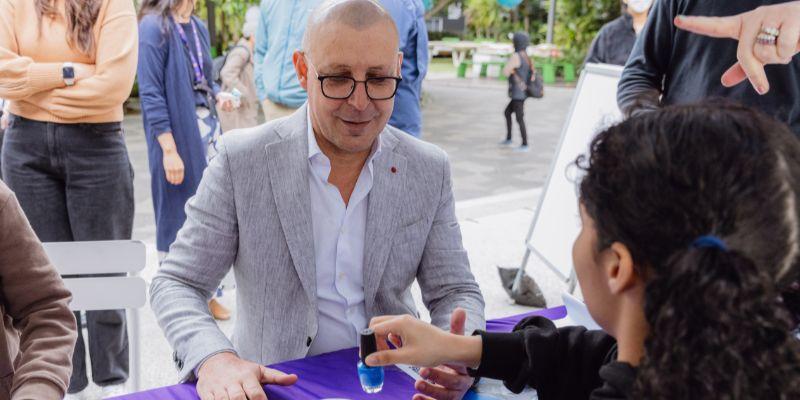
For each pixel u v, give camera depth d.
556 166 3.76
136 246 1.88
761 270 0.69
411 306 1.88
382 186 1.73
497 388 1.45
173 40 3.23
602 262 0.79
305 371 1.50
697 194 0.70
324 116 1.58
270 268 1.70
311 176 1.71
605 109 3.36
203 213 1.72
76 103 2.60
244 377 1.41
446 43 20.45
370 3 1.56
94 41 2.63
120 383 2.89
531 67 8.92
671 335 0.68
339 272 1.75
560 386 1.21
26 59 2.56
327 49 1.53
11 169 2.71
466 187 6.92
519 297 3.93
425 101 13.77
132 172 2.91
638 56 2.50
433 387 1.40
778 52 2.01
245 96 4.19
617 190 0.74
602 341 1.20
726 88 2.18
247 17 4.29
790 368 0.68
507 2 9.92
